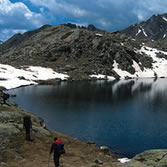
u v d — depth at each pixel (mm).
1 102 37125
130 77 182875
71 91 91500
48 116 47406
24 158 17250
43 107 57344
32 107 57312
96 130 37469
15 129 23188
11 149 18500
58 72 167625
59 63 192000
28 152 18797
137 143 31375
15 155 17375
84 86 111688
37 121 32250
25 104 61500
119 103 64562
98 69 185875
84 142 29797
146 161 13602
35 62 193125
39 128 26547
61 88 102125
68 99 71125
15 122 26656
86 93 85312
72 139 27891
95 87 107125
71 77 158375
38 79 135625
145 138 33594
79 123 41938
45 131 26219
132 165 13594
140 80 159875
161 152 13891
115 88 103625
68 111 52906
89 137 33844
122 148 29359
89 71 177125
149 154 14133
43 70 164250
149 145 30641
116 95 80875
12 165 15273
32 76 139125
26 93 84375
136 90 96000
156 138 33562
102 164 18344
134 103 64500
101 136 34406
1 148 18188
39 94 81688
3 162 15547
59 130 37312
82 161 18969
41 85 116438
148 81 149625
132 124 41438
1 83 104312
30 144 20766
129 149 29031
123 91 92500
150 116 48281
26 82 119062
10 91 90062
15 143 19984
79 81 146000
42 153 19156
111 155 24891
